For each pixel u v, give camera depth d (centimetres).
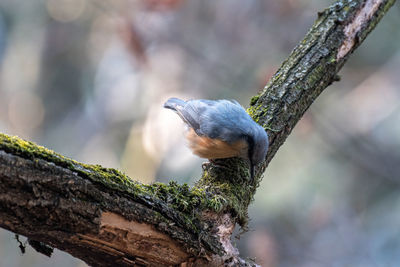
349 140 1453
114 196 423
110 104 1595
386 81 1524
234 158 618
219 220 511
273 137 646
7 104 1766
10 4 1783
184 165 1244
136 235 440
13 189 377
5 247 1532
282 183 1460
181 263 474
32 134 1745
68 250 440
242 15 1387
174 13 1209
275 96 672
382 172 1446
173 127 1206
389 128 1498
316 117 1395
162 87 1311
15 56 1764
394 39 1532
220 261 491
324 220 1378
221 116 672
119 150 1591
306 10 1390
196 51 1313
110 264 460
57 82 1741
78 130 1694
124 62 1589
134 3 1185
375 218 1462
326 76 698
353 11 734
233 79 1347
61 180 395
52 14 1709
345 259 1349
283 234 1366
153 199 450
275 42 1385
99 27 1655
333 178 1467
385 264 1388
